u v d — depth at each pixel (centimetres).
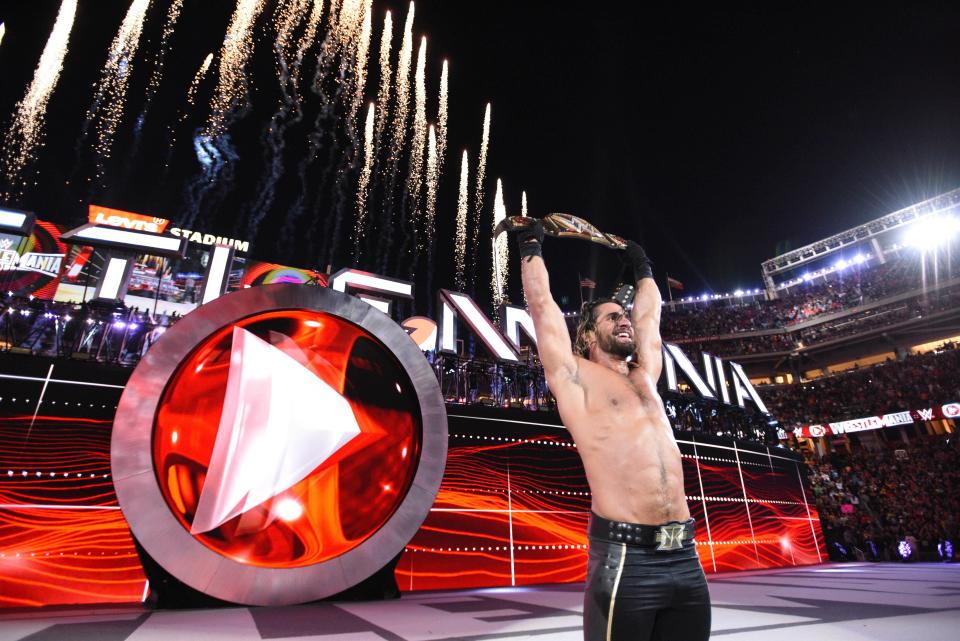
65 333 1127
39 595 784
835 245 4247
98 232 1088
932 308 3484
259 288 830
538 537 1198
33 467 833
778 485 1792
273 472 777
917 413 2842
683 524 190
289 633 501
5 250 1825
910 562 1878
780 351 4144
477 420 1229
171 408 766
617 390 221
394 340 902
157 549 674
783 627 493
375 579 866
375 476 855
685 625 181
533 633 486
